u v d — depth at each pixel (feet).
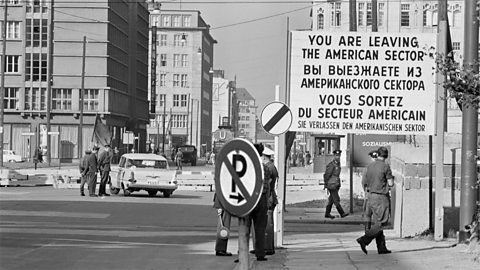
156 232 66.44
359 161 96.37
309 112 56.54
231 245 58.23
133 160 113.60
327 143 199.41
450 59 38.29
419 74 56.49
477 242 48.24
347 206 104.32
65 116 273.75
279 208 55.72
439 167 55.31
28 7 274.57
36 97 275.39
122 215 82.58
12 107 274.77
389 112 56.54
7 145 272.72
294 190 153.38
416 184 61.67
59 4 274.77
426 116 56.54
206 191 144.15
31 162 253.44
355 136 96.84
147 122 363.56
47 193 119.03
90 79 276.00
